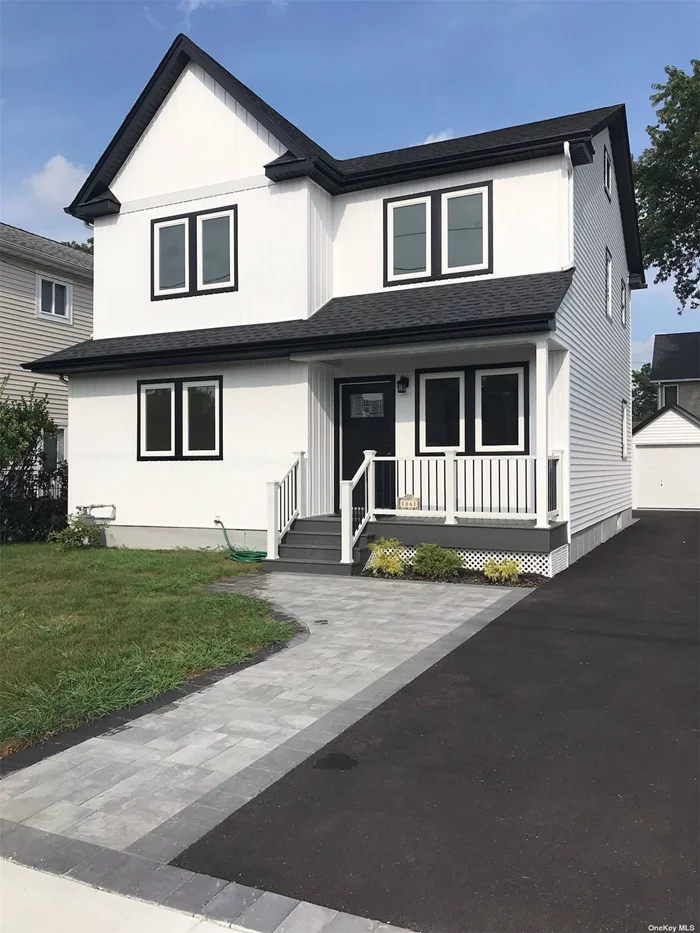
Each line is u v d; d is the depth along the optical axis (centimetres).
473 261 1168
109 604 798
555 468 1075
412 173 1193
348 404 1241
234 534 1228
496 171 1150
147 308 1345
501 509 1095
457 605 814
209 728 451
